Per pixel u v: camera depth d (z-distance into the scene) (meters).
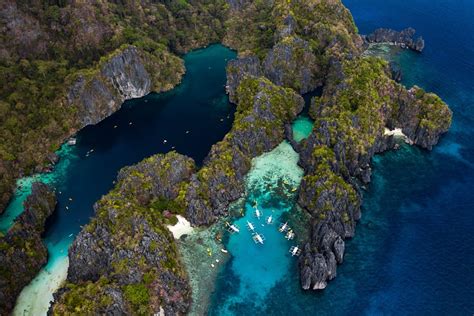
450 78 193.25
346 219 124.06
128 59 185.62
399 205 134.38
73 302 99.38
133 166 139.62
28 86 166.38
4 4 173.75
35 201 133.12
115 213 117.31
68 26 186.38
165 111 181.38
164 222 127.19
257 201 136.25
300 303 109.19
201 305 109.31
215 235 126.12
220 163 138.62
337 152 140.75
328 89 176.12
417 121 155.88
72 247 115.56
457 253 119.81
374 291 110.94
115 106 182.00
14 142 154.38
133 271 106.00
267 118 160.25
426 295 109.75
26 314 108.50
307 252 115.25
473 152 153.75
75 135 168.62
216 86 197.00
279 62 187.88
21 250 117.06
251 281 114.38
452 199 136.00
